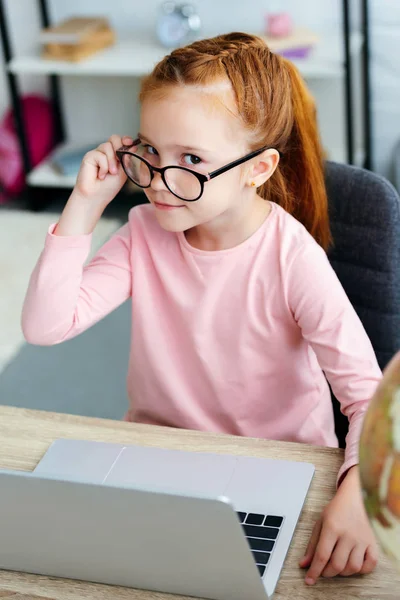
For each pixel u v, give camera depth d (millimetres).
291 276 1264
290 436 1373
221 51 1184
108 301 1373
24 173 3873
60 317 1283
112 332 2982
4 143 3844
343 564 927
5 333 2963
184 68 1154
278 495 1032
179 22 3424
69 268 1272
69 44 3398
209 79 1146
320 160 1355
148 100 1167
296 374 1344
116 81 3848
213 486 1053
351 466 1028
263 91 1185
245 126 1170
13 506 883
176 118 1143
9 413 1219
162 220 1203
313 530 975
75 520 872
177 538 846
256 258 1288
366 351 1207
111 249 1398
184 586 903
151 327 1378
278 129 1224
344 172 1403
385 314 1421
